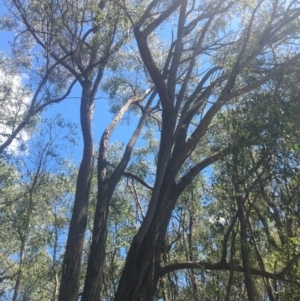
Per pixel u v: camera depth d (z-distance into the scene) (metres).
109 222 17.27
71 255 11.06
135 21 11.94
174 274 14.84
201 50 13.74
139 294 9.26
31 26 12.80
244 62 10.30
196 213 15.94
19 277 14.59
